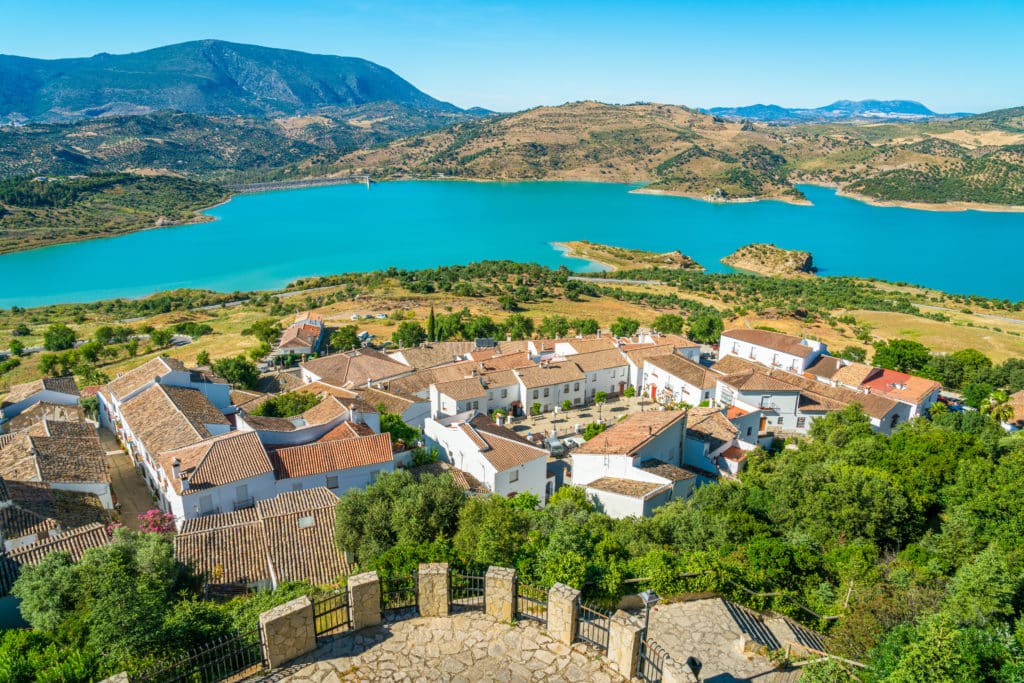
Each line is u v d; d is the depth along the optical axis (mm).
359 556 38156
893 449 56062
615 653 17469
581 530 35031
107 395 79062
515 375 99875
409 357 114938
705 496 50031
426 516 38469
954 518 39938
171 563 34156
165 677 18172
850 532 42500
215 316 192250
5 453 59406
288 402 80562
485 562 28188
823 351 114562
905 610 27594
